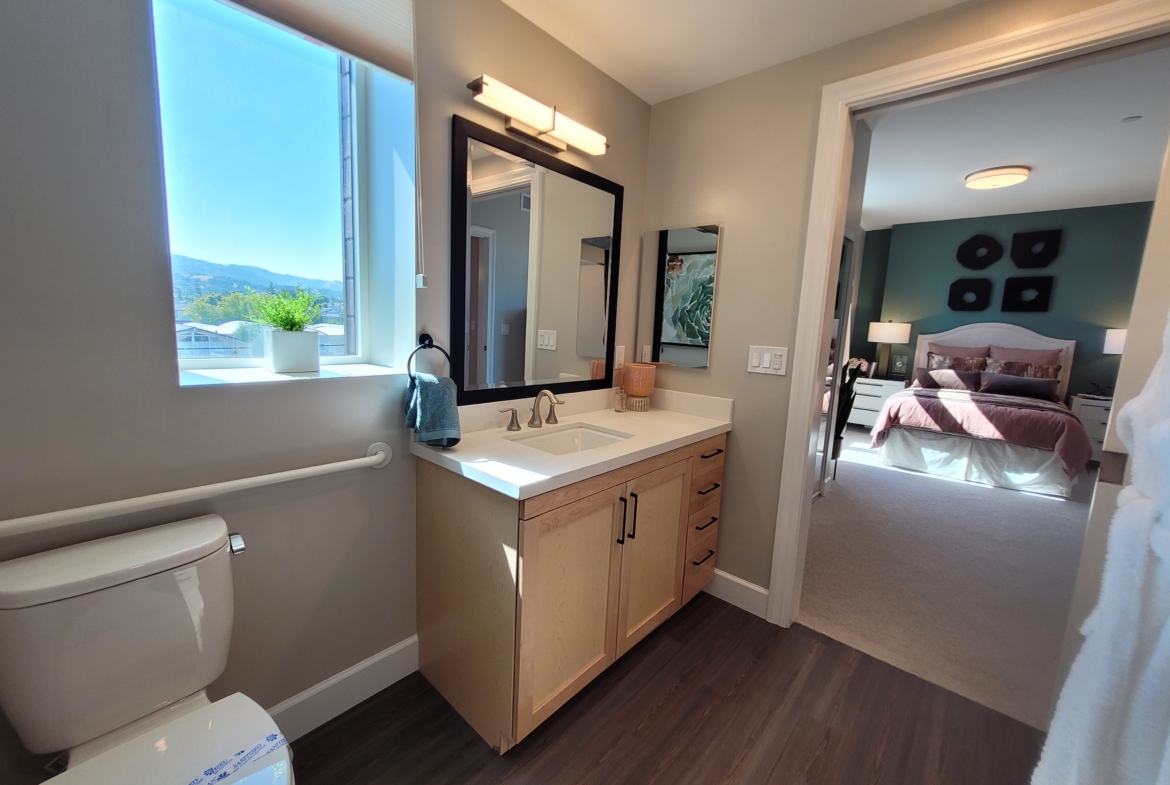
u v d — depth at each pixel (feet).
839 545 9.34
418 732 4.70
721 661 5.87
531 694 4.37
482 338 5.58
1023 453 12.74
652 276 7.68
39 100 2.92
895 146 10.55
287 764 2.81
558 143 6.07
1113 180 12.62
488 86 4.86
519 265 5.88
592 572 4.84
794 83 6.09
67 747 2.94
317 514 4.47
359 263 5.25
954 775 4.42
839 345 10.97
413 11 4.50
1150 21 4.01
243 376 4.13
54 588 2.77
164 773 2.70
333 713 4.80
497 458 4.63
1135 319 3.71
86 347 3.19
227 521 3.92
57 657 2.81
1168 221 3.56
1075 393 16.05
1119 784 1.57
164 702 3.28
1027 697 5.43
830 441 12.19
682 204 7.28
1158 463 1.56
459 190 5.05
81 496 3.25
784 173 6.24
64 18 2.96
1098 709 1.65
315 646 4.62
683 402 7.41
